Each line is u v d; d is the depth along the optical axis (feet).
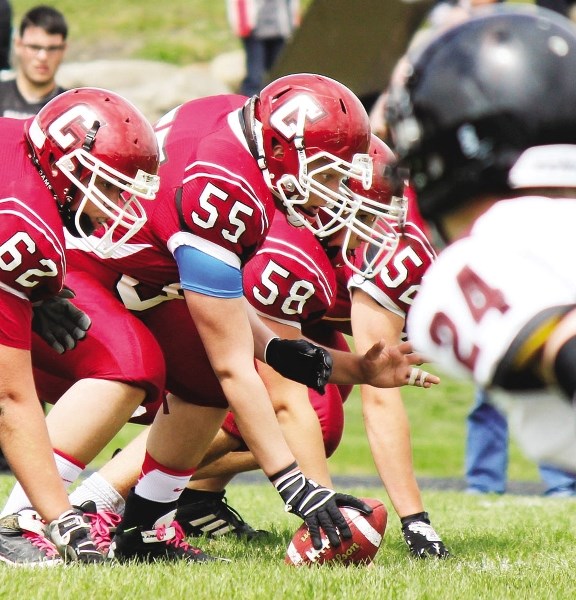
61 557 41.45
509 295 19.01
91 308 44.52
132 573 39.40
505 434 90.43
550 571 44.73
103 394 43.06
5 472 90.12
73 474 42.98
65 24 88.53
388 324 48.80
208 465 55.16
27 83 88.89
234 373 40.34
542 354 18.52
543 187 19.75
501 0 85.97
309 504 40.78
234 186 39.11
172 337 45.65
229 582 38.42
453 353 19.81
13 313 38.60
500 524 63.77
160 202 42.29
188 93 204.44
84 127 38.91
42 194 38.60
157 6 279.69
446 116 19.98
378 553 50.14
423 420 147.74
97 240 44.70
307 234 46.98
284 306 46.98
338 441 54.60
